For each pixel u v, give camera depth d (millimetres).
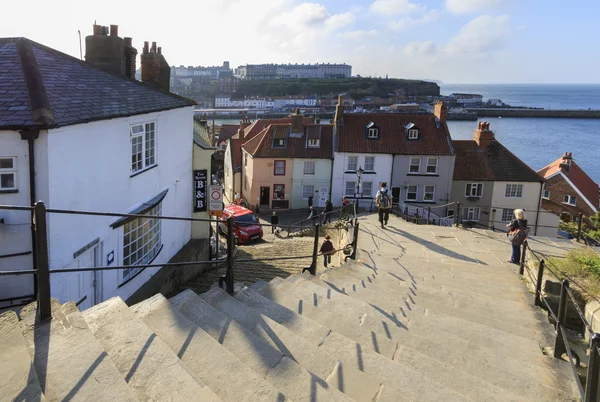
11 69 9289
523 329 6688
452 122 159625
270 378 3947
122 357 3857
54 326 4172
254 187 41875
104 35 13789
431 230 15797
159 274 13125
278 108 194125
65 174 8609
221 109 191000
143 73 15578
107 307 4797
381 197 15977
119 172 10680
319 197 41406
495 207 40438
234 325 4906
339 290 8047
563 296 5492
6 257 8219
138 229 11805
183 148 15148
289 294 7027
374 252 12484
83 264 9500
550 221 39344
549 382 4875
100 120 9555
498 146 42781
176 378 3602
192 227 16625
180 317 4828
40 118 7840
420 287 8742
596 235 16000
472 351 5543
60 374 3457
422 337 5656
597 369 3492
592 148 102875
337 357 4684
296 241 22078
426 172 39969
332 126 42875
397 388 4160
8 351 3674
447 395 4043
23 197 8125
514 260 11484
